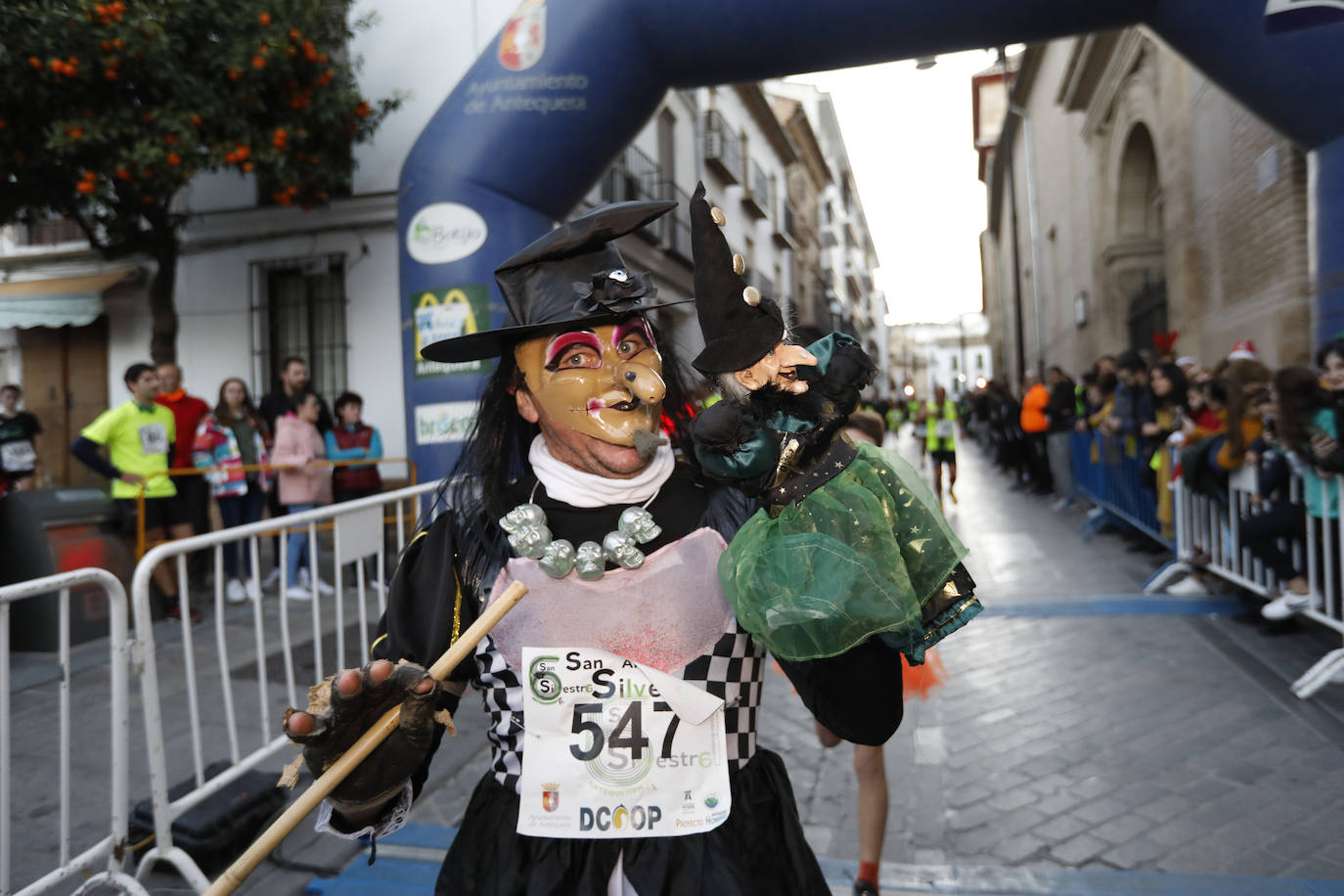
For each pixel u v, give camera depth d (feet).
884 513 4.38
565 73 20.59
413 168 21.71
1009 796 11.05
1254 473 17.01
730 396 4.56
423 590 4.88
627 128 21.74
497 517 4.82
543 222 21.75
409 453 22.18
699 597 4.63
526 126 20.79
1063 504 36.55
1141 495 25.68
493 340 5.01
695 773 4.55
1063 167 65.67
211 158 25.25
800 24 19.90
